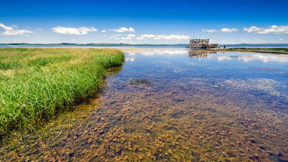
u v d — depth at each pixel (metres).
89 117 5.11
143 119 5.02
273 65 16.36
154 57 26.50
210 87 8.48
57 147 3.62
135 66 16.36
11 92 4.92
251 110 5.59
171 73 12.57
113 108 5.85
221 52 39.53
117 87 8.59
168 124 4.71
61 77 6.95
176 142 3.87
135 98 6.91
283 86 8.45
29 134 4.09
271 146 3.71
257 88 8.15
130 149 3.61
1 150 3.48
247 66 15.82
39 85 5.75
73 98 6.12
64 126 4.54
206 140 3.95
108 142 3.85
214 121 4.86
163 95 7.28
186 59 23.20
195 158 3.35
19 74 7.72
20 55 18.31
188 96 7.11
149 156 3.40
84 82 7.13
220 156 3.41
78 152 3.48
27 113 4.71
